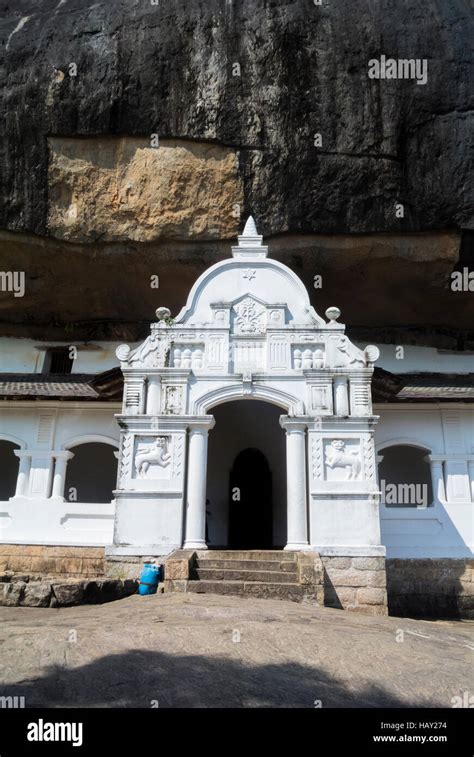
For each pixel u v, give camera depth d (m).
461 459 16.17
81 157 16.92
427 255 17.73
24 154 16.77
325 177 16.62
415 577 14.73
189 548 12.51
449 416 16.72
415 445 16.50
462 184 16.44
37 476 16.44
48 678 4.91
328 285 19.33
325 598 12.24
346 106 16.45
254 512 19.03
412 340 21.59
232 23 16.61
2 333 21.84
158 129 16.55
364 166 16.52
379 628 8.15
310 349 14.40
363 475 13.10
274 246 17.77
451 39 16.70
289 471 13.27
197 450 13.41
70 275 19.19
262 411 19.77
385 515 15.44
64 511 15.78
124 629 6.51
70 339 22.03
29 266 18.86
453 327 21.31
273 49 16.41
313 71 16.52
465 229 16.88
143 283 19.48
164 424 13.55
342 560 12.49
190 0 17.05
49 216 17.16
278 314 14.60
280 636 6.62
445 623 13.05
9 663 5.21
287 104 16.39
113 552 12.69
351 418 13.42
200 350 14.41
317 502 12.98
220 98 16.39
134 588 11.55
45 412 17.08
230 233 17.30
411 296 19.67
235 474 19.42
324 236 17.45
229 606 8.75
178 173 16.80
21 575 13.77
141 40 16.55
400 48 16.53
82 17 17.12
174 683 4.98
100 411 17.08
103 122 16.48
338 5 16.89
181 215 17.11
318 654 6.11
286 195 16.77
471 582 14.69
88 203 17.17
